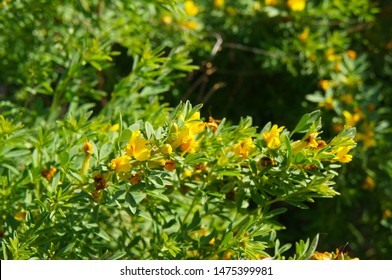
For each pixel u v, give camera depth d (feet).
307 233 17.49
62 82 10.68
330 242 16.99
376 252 16.71
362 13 15.94
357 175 15.87
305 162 7.25
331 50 16.06
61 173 8.34
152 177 6.98
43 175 8.61
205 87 18.78
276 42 16.60
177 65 10.71
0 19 12.33
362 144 14.94
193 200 8.67
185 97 16.96
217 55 18.06
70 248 7.60
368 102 15.47
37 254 7.62
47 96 16.70
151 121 9.41
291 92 18.01
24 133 9.03
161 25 15.53
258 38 17.43
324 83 15.55
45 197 8.20
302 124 7.66
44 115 11.32
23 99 13.11
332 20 17.11
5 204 8.61
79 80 11.19
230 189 8.27
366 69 18.24
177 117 7.22
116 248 9.50
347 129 7.64
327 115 15.46
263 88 18.71
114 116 10.59
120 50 17.78
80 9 12.77
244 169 8.01
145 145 6.89
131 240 9.16
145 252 9.13
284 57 16.42
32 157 8.81
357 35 17.79
